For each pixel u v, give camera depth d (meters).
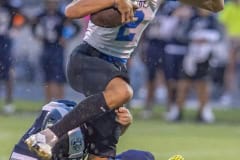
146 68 41.19
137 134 34.72
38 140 16.81
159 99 48.31
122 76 17.41
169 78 40.56
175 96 40.72
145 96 42.31
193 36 39.81
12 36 39.94
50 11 38.62
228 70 48.72
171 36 40.22
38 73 50.75
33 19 38.88
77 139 17.77
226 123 40.69
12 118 38.69
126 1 16.64
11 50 40.12
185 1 18.66
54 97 39.09
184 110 42.81
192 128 38.03
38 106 44.03
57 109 17.72
